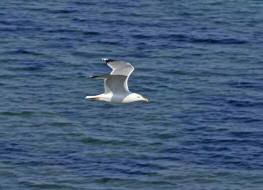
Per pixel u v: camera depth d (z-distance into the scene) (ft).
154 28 205.87
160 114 154.20
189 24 210.18
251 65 182.50
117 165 134.41
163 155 138.00
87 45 191.83
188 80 172.04
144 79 171.53
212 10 222.48
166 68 178.29
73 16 213.05
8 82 168.66
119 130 147.02
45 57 183.32
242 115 154.61
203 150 139.95
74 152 139.03
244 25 210.79
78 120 151.53
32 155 137.59
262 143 142.72
